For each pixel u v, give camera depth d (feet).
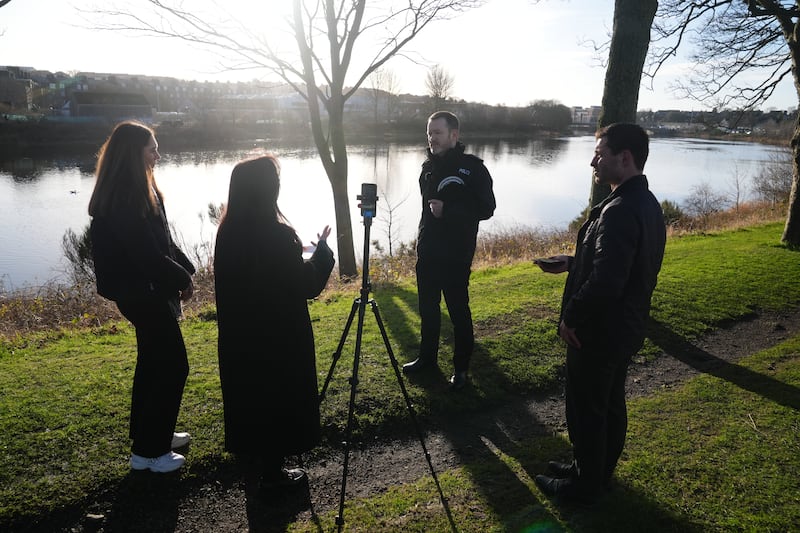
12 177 91.25
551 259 10.18
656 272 8.71
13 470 9.91
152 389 9.76
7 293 32.73
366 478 10.67
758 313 20.68
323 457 11.27
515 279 24.32
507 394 14.14
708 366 16.19
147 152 9.09
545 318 18.81
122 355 15.24
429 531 9.02
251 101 255.29
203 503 9.79
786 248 30.58
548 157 144.56
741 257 28.30
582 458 9.18
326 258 9.53
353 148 141.69
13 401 12.21
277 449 9.41
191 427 11.53
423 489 10.19
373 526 9.15
